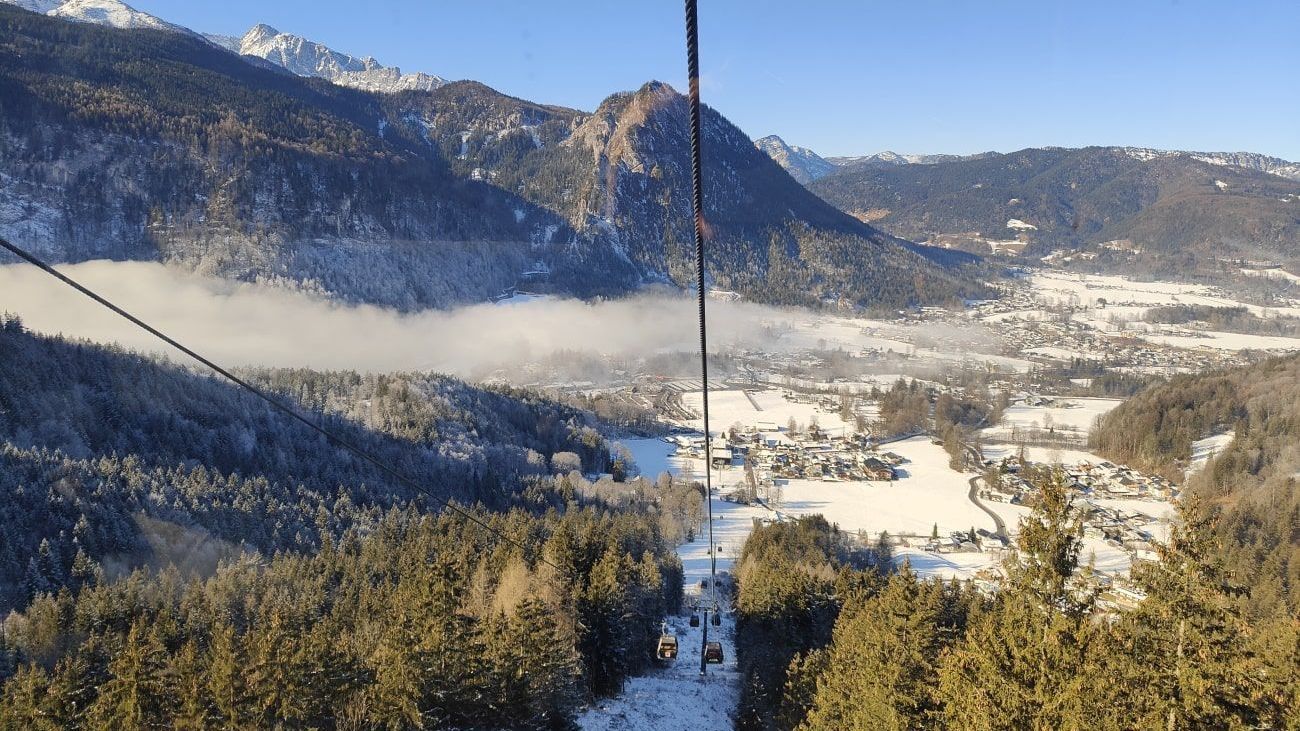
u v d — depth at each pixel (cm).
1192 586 2294
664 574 9044
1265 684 2223
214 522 9638
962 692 2531
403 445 13625
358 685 4338
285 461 12150
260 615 6309
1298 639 2589
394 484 12300
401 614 5028
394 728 4147
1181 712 2184
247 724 3844
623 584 6625
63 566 8262
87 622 6284
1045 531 2478
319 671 4122
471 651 4581
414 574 6538
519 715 4722
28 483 9019
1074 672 2236
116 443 11125
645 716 5884
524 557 6969
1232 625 2256
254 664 4056
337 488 11612
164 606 6469
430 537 8738
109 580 8244
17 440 10169
